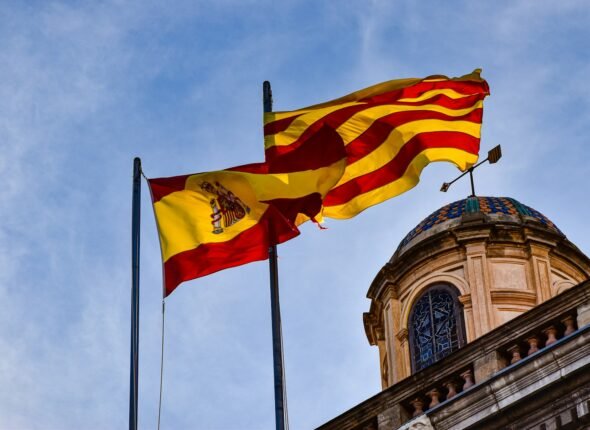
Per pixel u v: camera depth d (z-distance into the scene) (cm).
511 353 2997
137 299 3195
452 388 3042
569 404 2828
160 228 3241
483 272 3916
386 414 3100
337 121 3500
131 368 3116
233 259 3225
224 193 3272
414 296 3975
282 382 3009
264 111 3484
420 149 3516
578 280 4028
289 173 3284
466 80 3562
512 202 4109
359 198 3466
